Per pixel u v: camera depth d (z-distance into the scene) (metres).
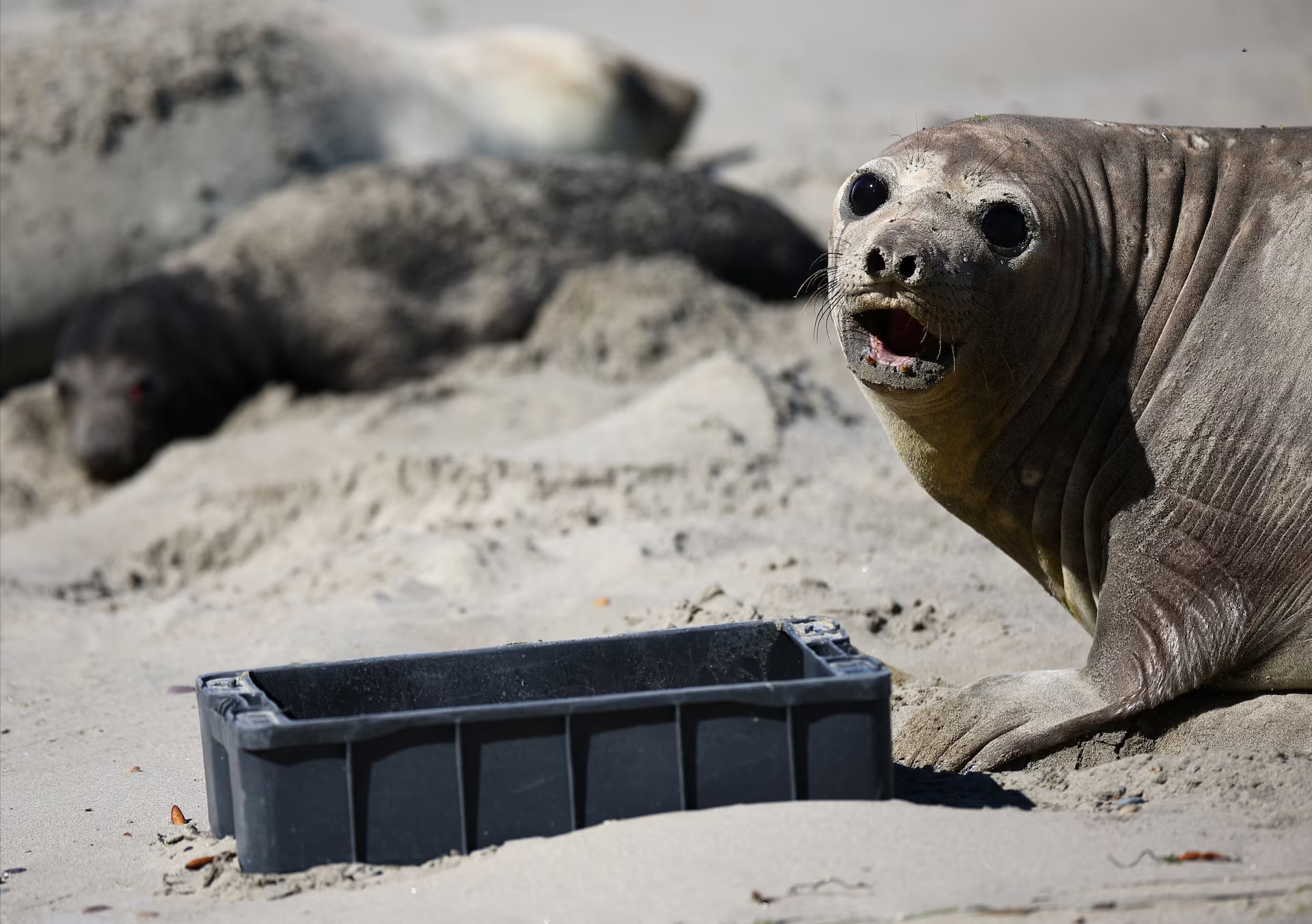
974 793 10.34
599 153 37.06
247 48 33.47
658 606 15.14
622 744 9.31
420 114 34.94
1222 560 10.99
